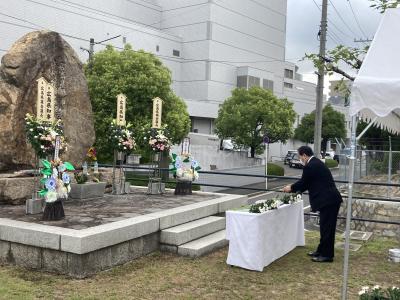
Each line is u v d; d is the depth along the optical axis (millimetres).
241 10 50156
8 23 31859
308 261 6523
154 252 6527
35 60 8281
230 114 33688
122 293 4820
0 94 7828
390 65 4676
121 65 20516
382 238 8930
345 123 53406
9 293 4617
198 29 47000
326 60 10195
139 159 21156
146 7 47688
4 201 7367
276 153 54094
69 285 4977
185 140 9953
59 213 6262
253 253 5859
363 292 4059
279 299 4887
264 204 6203
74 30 37031
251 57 52031
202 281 5395
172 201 8500
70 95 9148
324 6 16719
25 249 5555
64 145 7457
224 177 21250
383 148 22641
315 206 6500
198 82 47094
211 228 7488
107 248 5605
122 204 7996
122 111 9734
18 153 7891
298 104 60625
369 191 14070
